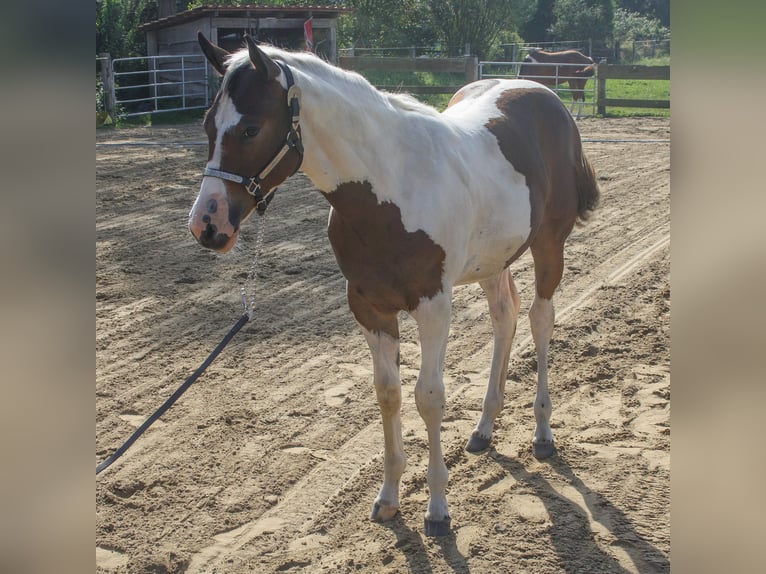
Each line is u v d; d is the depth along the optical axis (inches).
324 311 228.5
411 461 149.4
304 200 369.1
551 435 151.6
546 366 153.7
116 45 744.3
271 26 696.4
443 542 123.9
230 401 174.1
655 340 201.9
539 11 1519.4
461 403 172.2
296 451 153.3
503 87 162.1
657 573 113.6
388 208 118.5
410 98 132.8
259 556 121.7
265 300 236.5
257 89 105.3
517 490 138.0
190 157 462.3
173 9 852.6
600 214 333.7
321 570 117.8
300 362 194.5
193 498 137.7
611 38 1424.7
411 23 997.8
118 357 196.5
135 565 118.9
